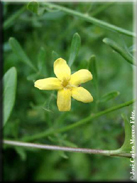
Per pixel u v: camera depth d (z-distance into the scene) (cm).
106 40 8
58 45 15
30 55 15
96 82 10
